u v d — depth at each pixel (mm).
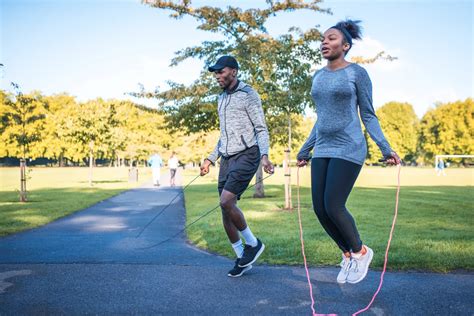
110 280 3805
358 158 3234
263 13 11953
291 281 3752
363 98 3254
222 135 4117
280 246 5168
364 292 3418
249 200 12250
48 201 12164
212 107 12508
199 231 6637
